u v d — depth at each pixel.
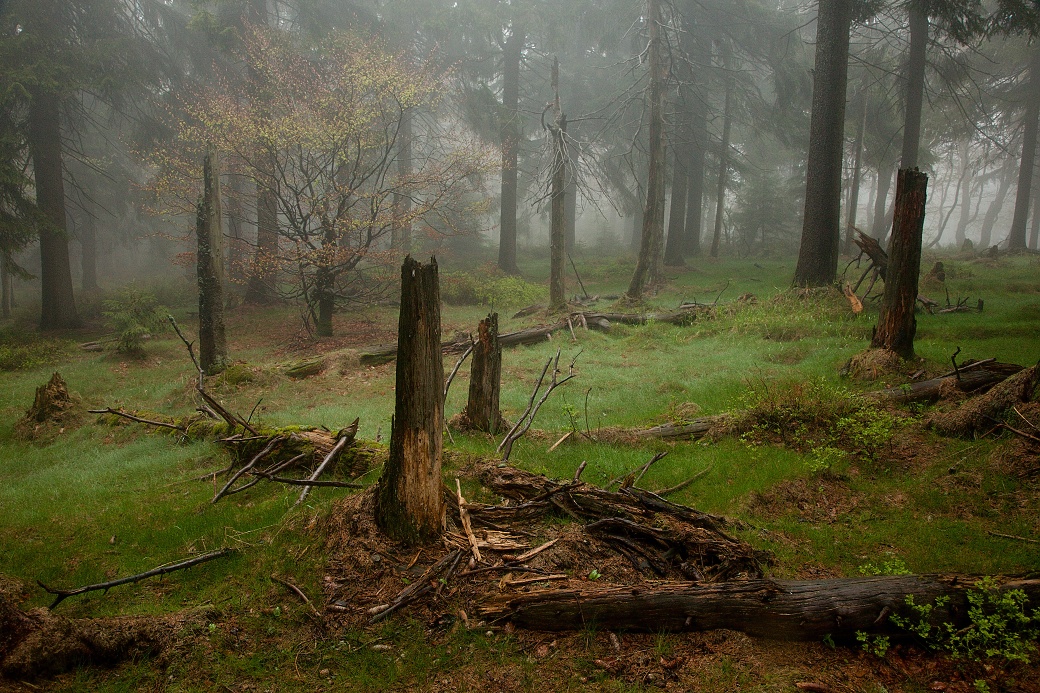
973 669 3.76
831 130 16.69
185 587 4.75
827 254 16.94
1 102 18.83
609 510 5.08
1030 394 7.02
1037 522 5.57
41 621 3.93
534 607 4.06
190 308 23.98
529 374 12.50
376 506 4.85
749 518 6.04
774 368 10.98
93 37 22.30
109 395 13.02
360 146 17.56
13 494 7.51
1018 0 18.66
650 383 11.24
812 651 3.96
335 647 4.00
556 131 19.06
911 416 8.03
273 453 7.14
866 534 5.78
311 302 17.73
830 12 16.50
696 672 3.74
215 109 16.70
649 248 19.75
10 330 21.06
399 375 4.55
